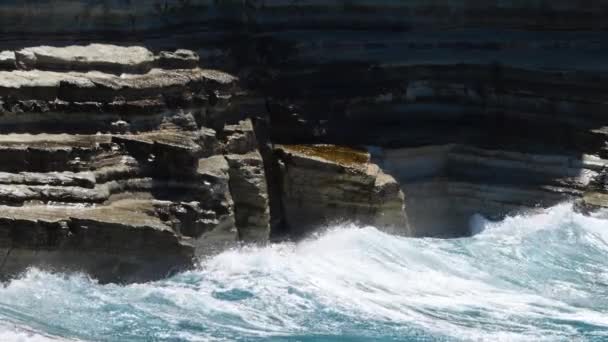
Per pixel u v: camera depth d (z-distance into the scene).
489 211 121.75
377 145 121.88
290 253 110.19
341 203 114.44
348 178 113.81
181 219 104.56
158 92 110.25
